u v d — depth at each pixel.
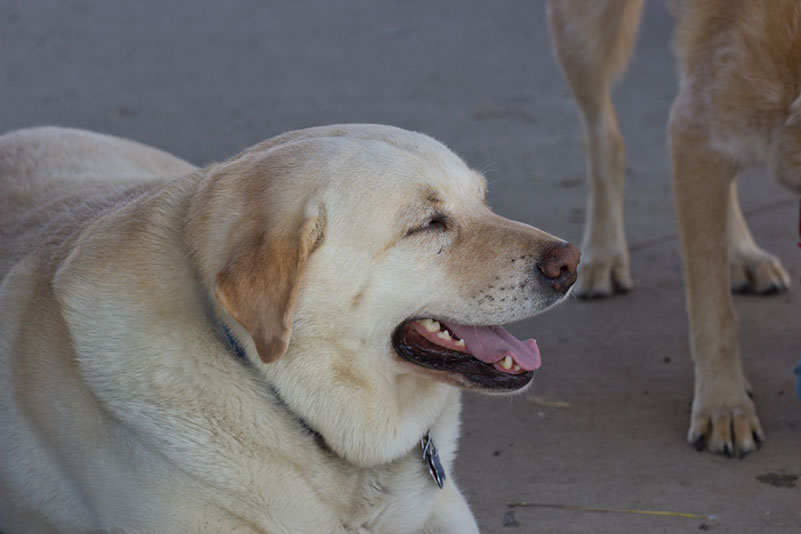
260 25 12.82
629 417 4.77
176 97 9.94
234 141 8.61
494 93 9.85
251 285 3.06
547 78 10.30
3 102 9.83
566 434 4.67
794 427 4.59
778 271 5.84
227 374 3.26
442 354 3.41
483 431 4.74
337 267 3.23
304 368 3.28
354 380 3.34
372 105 9.52
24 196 4.24
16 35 12.52
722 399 4.51
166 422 3.21
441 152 3.49
